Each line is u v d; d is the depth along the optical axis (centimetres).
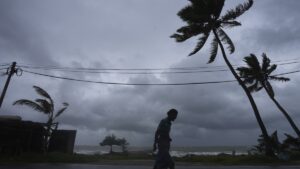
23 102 1869
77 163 1365
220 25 2230
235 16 2177
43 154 1611
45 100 1911
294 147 2598
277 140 2564
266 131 1819
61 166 1140
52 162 1441
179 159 1756
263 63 2800
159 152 600
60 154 1634
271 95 2744
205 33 2194
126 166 1158
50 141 1916
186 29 2198
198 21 2192
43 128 1869
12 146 1672
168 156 596
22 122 1748
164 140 605
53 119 1925
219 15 2184
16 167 1071
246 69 2752
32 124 1791
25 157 1534
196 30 2189
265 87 2789
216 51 2205
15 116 1852
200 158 1702
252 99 1930
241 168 1087
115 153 2495
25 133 1750
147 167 1105
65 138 1944
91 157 1795
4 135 1678
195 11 2156
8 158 1505
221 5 2120
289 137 2648
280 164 1383
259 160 1558
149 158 1819
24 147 1727
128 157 1883
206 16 2169
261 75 2775
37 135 1839
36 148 1808
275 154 1778
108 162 1436
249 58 2739
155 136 607
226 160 1603
